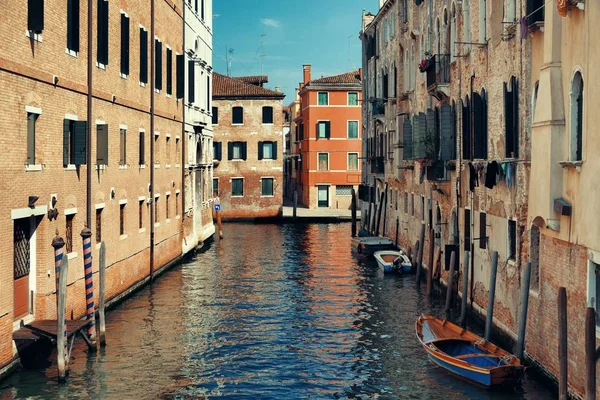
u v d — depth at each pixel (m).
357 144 56.03
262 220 51.34
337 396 14.19
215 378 15.20
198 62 34.94
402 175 31.19
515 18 16.09
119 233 21.62
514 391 13.79
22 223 15.35
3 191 13.62
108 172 20.34
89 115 18.41
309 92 55.66
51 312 16.14
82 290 18.19
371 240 33.28
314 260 32.16
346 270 29.31
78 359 15.93
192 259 32.34
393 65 33.78
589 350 10.77
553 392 13.49
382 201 36.84
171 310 21.34
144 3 24.11
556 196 13.08
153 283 25.80
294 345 17.75
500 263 17.16
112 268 20.92
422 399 13.85
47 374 14.59
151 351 16.94
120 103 21.42
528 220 14.98
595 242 11.55
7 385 13.92
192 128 33.75
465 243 20.42
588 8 11.80
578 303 12.27
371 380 15.07
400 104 31.05
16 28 14.07
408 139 28.45
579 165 12.20
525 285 14.23
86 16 18.31
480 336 17.39
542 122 13.37
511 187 16.30
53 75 16.02
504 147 16.95
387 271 28.17
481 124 18.91
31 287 15.73
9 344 14.12
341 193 56.44
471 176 19.25
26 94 14.66
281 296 23.81
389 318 20.55
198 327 19.39
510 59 16.58
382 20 36.94
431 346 15.82
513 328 16.12
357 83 55.59
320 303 22.69
